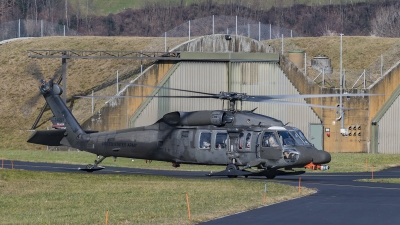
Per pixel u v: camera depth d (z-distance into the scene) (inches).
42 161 7071.9
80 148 5674.2
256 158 4884.4
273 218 3085.6
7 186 4357.8
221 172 4948.3
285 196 3826.3
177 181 4734.3
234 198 3713.1
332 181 5019.7
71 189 4207.7
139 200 3656.5
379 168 6791.3
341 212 3270.2
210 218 3058.6
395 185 4692.4
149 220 2967.5
